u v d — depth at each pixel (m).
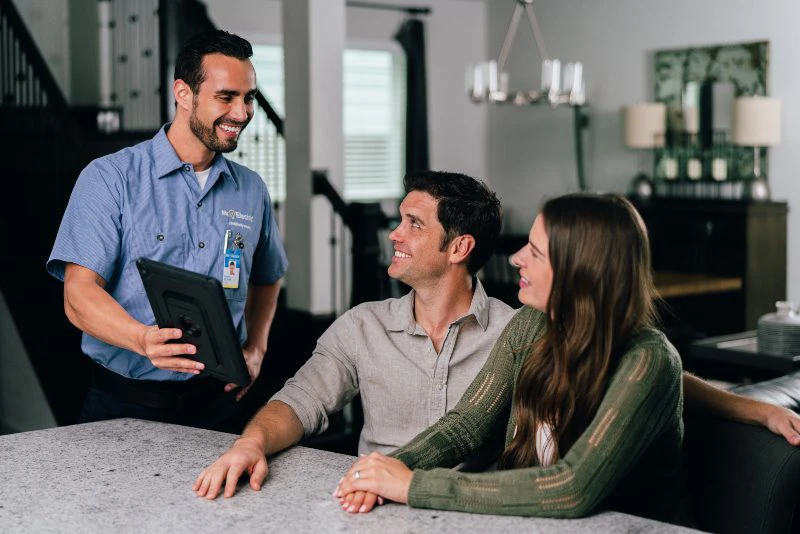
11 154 5.09
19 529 1.49
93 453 1.89
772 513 1.91
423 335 2.17
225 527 1.50
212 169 2.44
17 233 5.00
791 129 6.61
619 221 1.65
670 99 7.40
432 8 8.94
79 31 7.61
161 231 2.36
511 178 9.13
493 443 2.02
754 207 6.45
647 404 1.60
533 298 1.73
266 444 1.85
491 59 9.19
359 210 5.00
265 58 8.29
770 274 6.61
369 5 8.65
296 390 2.11
